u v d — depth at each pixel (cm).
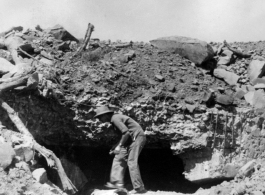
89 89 999
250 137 1020
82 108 979
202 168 998
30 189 696
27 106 920
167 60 1209
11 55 1050
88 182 1061
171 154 1124
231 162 1004
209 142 1005
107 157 1094
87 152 1072
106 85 1032
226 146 1014
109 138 1004
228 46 1296
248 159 1003
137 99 1032
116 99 1015
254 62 1212
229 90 1120
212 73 1224
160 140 1038
